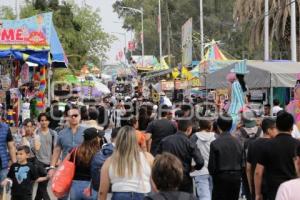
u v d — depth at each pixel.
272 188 8.78
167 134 13.06
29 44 20.86
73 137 11.58
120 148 7.82
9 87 23.14
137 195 7.73
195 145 10.96
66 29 54.12
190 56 40.94
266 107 19.48
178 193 5.75
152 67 67.88
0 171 11.50
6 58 21.61
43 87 24.27
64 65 27.05
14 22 20.81
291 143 8.79
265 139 9.70
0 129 11.48
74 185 9.47
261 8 40.19
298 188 5.34
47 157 13.17
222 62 29.50
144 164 7.84
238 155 10.95
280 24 39.22
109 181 7.90
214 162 10.91
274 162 8.77
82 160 9.45
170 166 5.75
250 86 20.06
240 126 13.77
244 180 11.66
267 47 32.53
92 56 70.06
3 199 11.20
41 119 13.19
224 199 11.02
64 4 55.94
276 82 19.33
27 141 13.32
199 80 32.16
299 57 39.19
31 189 11.33
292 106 14.27
